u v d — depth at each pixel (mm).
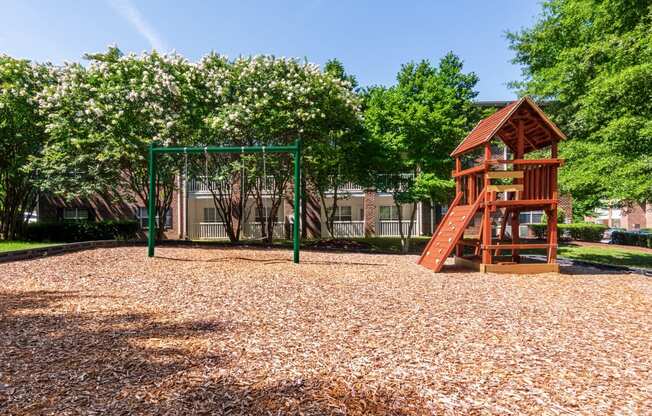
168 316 4531
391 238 20391
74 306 4965
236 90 13078
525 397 2627
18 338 3707
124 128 11836
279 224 21062
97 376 2861
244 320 4383
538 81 13406
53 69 13898
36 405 2441
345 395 2609
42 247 9156
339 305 5105
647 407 2510
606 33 11055
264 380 2820
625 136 9594
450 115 15391
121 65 12609
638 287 6543
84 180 12750
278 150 9203
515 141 9391
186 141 12102
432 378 2900
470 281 7020
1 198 15719
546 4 13750
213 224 21266
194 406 2436
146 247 11156
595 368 3135
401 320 4430
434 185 14023
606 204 15688
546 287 6516
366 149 14797
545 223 22125
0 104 12625
